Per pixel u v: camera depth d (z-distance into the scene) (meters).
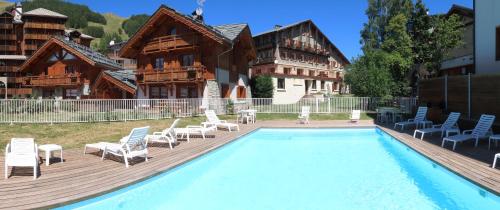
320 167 10.82
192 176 9.82
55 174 8.45
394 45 28.73
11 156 7.95
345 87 58.66
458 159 9.77
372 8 50.12
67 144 12.97
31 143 8.27
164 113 21.30
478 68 17.62
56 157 10.52
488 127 11.69
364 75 27.17
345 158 12.23
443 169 9.09
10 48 64.94
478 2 17.64
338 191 8.22
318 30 52.62
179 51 27.89
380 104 25.17
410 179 9.29
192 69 26.17
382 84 26.22
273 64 44.81
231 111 25.53
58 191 7.09
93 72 33.19
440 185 8.73
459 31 26.45
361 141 16.25
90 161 9.96
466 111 15.67
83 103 18.84
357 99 25.39
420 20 28.11
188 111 22.77
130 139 9.62
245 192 8.22
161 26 28.62
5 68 54.88
